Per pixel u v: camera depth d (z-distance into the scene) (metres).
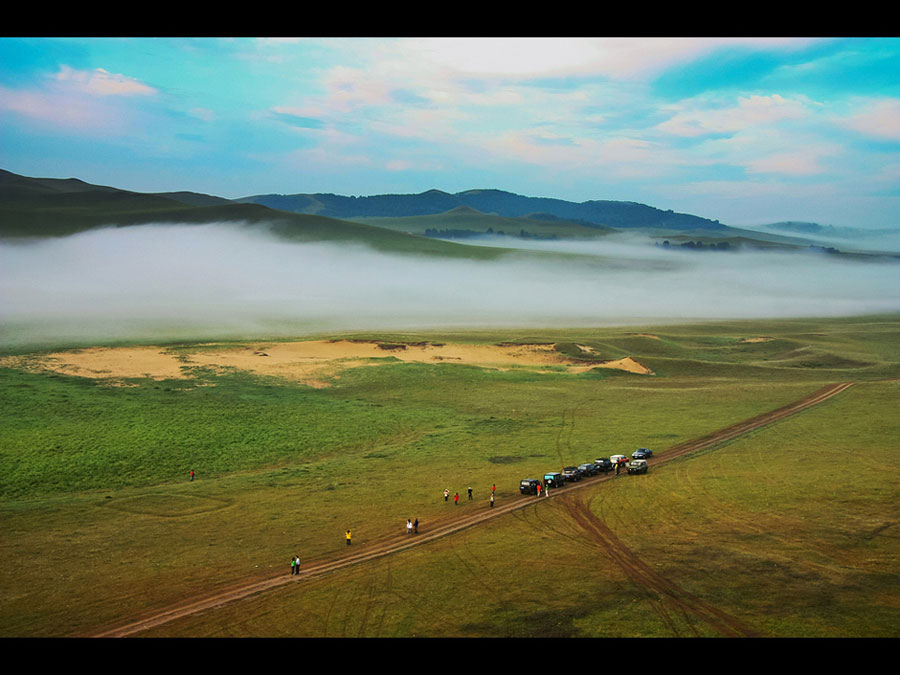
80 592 36.44
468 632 30.61
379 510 49.97
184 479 59.91
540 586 35.22
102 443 66.75
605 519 46.19
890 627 30.03
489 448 69.25
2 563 40.66
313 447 70.25
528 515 47.53
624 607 32.62
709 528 43.53
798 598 33.06
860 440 67.44
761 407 86.31
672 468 59.31
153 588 36.75
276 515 49.34
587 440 71.75
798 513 45.84
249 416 79.69
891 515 44.91
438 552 40.62
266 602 34.41
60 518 49.09
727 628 30.36
